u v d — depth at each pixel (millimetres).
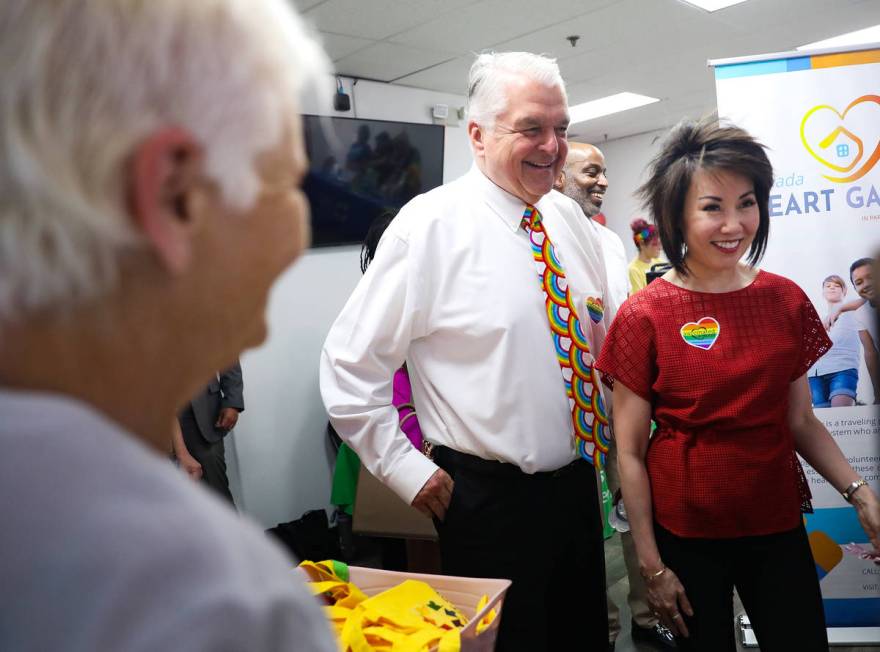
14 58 304
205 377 419
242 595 294
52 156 306
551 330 1534
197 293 383
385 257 1523
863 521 1424
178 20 338
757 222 1367
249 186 382
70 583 276
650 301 1418
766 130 2238
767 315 1372
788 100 2227
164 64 332
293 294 4367
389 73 5090
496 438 1473
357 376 1538
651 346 1407
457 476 1518
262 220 413
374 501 2219
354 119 4512
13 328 326
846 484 1438
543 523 1491
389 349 1538
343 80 5059
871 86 2186
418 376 1604
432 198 1563
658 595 1405
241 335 432
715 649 1374
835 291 2225
